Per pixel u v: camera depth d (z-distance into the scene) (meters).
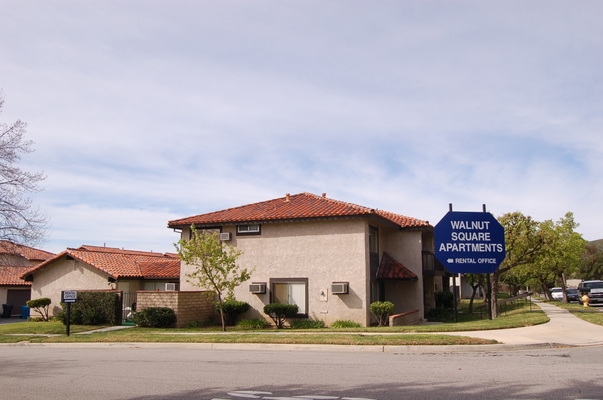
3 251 23.69
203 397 8.56
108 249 40.41
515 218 25.47
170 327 22.69
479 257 19.78
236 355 13.86
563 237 38.31
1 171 23.16
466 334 16.08
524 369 10.41
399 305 26.58
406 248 26.80
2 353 16.27
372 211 22.95
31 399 8.78
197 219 25.83
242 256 24.73
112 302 24.31
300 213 23.94
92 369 11.86
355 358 12.67
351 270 22.92
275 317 23.22
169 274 29.97
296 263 23.83
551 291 55.50
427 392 8.46
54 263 30.62
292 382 9.64
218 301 23.91
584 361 11.39
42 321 29.19
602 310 27.30
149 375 10.79
